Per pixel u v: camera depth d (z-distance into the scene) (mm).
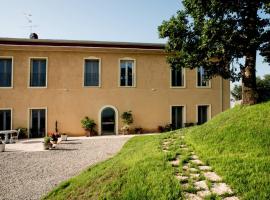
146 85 20703
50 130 19188
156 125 20703
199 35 11281
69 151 12820
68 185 6926
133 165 6664
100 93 20000
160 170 6047
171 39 11766
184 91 21359
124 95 20328
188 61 11578
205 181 5414
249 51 10492
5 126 18875
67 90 19531
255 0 9875
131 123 20312
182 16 11586
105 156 11375
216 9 10031
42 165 9977
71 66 19656
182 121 21453
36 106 19125
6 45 18453
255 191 4781
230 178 5328
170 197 4922
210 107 21812
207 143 8070
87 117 19625
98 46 19844
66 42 19359
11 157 11523
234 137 7973
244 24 10250
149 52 20688
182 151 7660
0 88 18781
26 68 19078
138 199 5117
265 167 5656
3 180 8086
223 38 10023
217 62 11398
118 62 20312
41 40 19000
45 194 6793
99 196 5598
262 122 8539
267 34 10094
